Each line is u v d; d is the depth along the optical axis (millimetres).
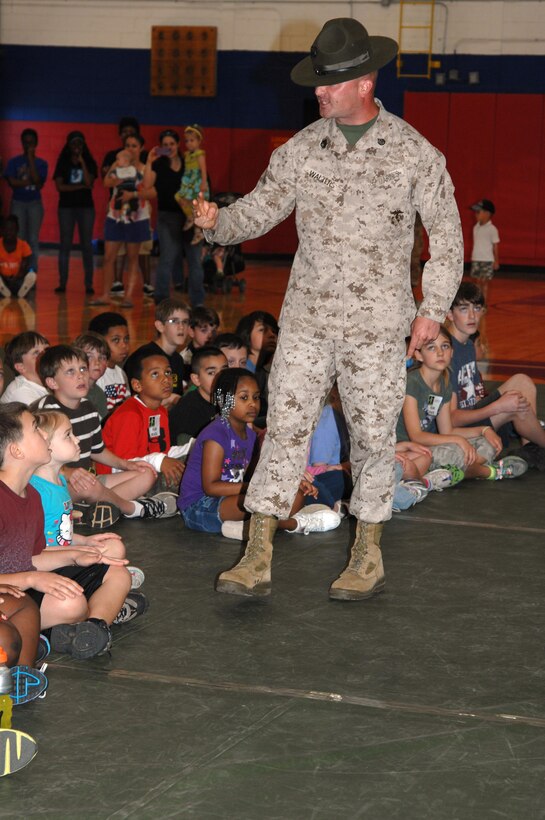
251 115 20625
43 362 4863
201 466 4891
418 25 19609
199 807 2459
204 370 5719
